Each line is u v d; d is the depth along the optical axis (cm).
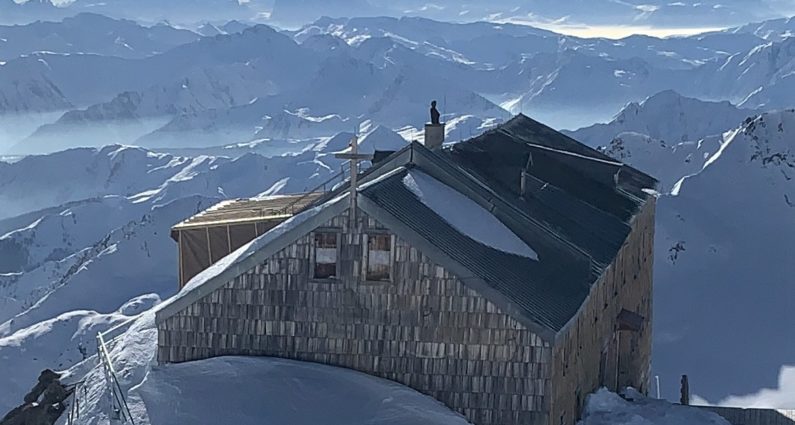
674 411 3831
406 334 3212
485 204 3609
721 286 10231
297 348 3272
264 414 3036
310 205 4197
